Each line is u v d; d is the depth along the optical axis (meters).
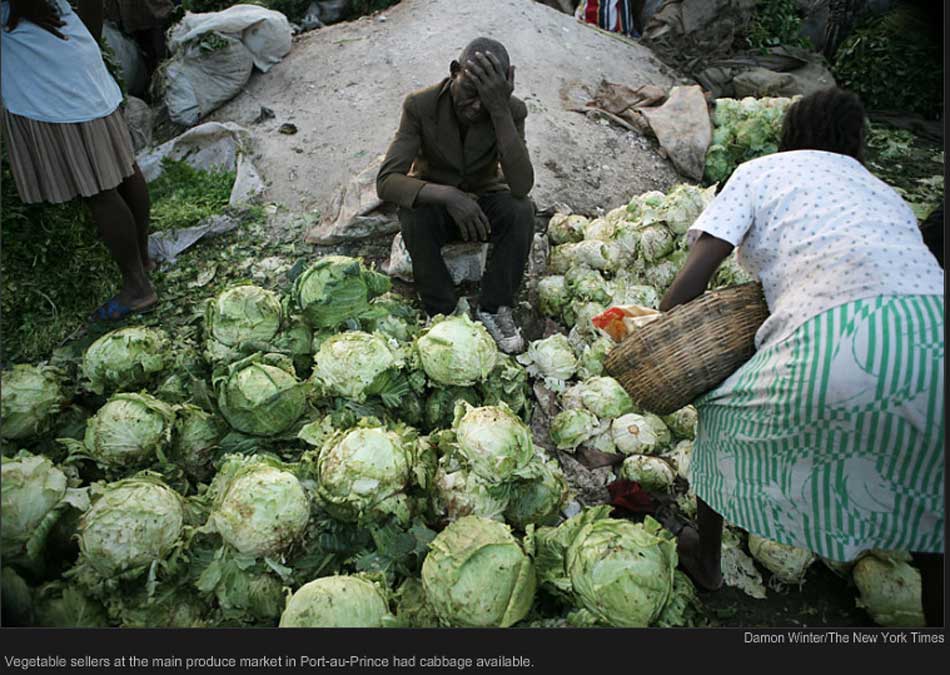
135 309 3.65
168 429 2.62
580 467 3.07
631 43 6.67
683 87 5.50
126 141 3.44
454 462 2.55
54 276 3.64
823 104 2.24
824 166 2.13
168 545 2.22
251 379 2.62
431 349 2.84
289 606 2.10
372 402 2.85
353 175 4.49
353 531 2.36
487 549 2.13
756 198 2.15
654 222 3.87
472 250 3.75
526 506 2.54
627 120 5.36
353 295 3.08
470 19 6.05
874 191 2.09
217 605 2.28
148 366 2.95
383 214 4.03
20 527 2.17
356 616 2.08
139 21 5.74
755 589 2.63
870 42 6.89
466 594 2.09
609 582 2.11
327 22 7.19
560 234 4.14
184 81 5.15
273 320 2.98
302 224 4.25
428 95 3.28
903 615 2.38
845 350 1.85
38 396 2.72
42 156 3.16
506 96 3.13
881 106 6.84
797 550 2.55
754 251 2.18
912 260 1.93
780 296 2.09
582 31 6.46
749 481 2.13
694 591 2.46
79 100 3.14
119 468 2.59
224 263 4.02
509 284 3.46
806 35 7.66
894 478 1.94
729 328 2.18
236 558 2.21
